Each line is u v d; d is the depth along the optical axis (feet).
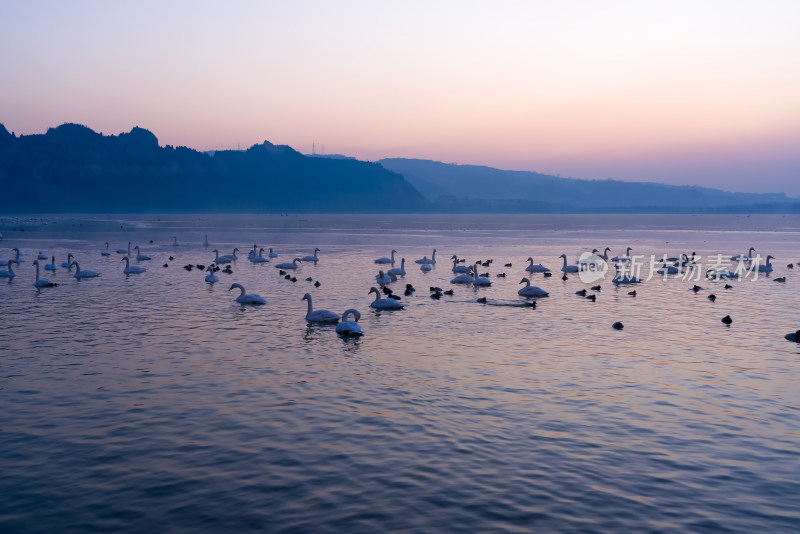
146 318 127.44
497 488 53.62
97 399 75.20
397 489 53.42
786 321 128.26
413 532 46.91
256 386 80.64
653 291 176.55
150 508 50.44
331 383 82.02
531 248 388.98
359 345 103.60
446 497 52.06
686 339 110.01
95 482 54.70
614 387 81.00
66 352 97.86
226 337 109.29
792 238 549.13
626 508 50.42
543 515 49.29
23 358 93.97
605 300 156.76
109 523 48.39
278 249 366.22
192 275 212.43
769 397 77.25
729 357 97.09
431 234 602.44
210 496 52.29
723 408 73.26
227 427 66.74
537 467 57.57
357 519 48.73
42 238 493.36
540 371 88.38
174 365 90.43
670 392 79.10
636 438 64.28
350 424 67.67
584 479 55.31
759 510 50.21
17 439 63.41
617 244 445.37
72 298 156.04
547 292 162.30
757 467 57.77
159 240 471.62
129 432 65.36
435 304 147.64
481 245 420.36
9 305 144.46
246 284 187.32
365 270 234.17
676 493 52.85
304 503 51.16
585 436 64.75
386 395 77.25
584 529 47.37
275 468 57.31
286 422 68.23
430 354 97.71
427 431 65.82
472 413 71.20
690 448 61.87
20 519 48.91
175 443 62.69
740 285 192.75
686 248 403.75
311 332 113.80
